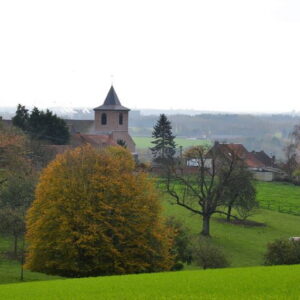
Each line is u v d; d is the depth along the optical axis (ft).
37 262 174.81
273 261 197.88
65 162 182.80
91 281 137.28
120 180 179.32
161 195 217.97
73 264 171.22
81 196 173.99
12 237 236.22
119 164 188.03
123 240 175.52
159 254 179.83
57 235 172.14
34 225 174.60
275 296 111.65
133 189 179.93
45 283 138.00
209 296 113.29
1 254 210.38
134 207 177.06
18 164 302.45
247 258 238.27
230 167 291.17
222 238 278.87
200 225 307.58
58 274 176.35
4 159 308.40
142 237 176.76
